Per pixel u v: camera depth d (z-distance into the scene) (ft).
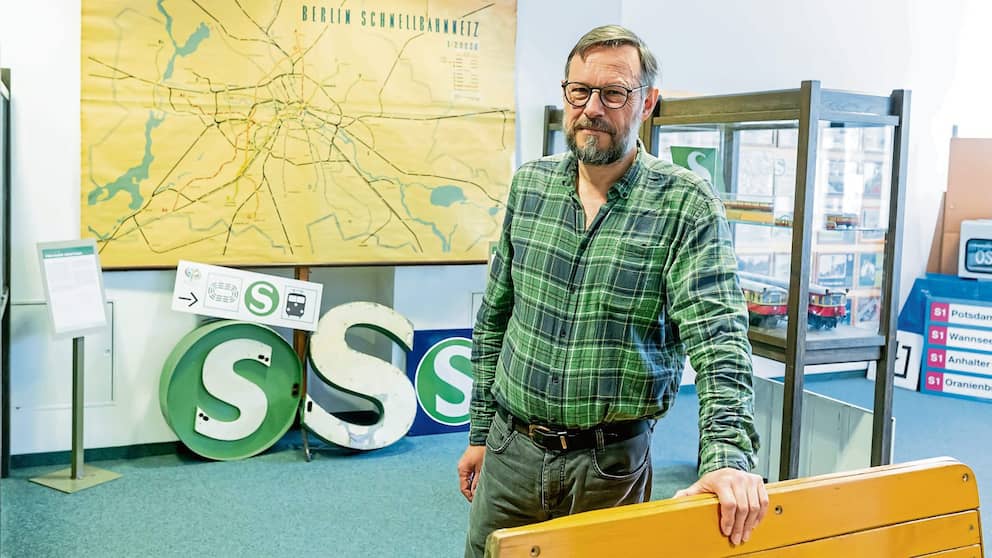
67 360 14.70
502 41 16.96
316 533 12.38
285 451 15.83
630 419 6.51
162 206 14.90
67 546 11.65
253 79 15.24
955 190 23.12
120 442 15.15
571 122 6.28
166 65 14.70
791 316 12.76
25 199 14.23
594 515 4.50
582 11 17.70
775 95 12.82
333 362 15.76
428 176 16.57
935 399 21.42
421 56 16.33
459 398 17.24
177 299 14.83
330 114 15.78
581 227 6.52
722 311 5.83
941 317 21.76
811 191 12.44
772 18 21.67
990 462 16.58
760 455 15.20
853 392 22.02
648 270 6.26
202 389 15.15
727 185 14.26
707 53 21.06
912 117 23.62
